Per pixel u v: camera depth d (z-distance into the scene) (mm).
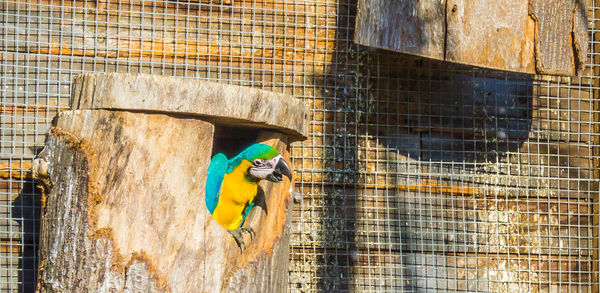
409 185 4211
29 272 3830
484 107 4344
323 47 4234
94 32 4004
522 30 3543
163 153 2857
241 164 3488
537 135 4355
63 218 2869
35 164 2973
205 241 2896
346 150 4188
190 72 4059
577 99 4414
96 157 2838
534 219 4297
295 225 4102
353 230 4137
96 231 2789
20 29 3939
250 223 3203
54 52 3959
